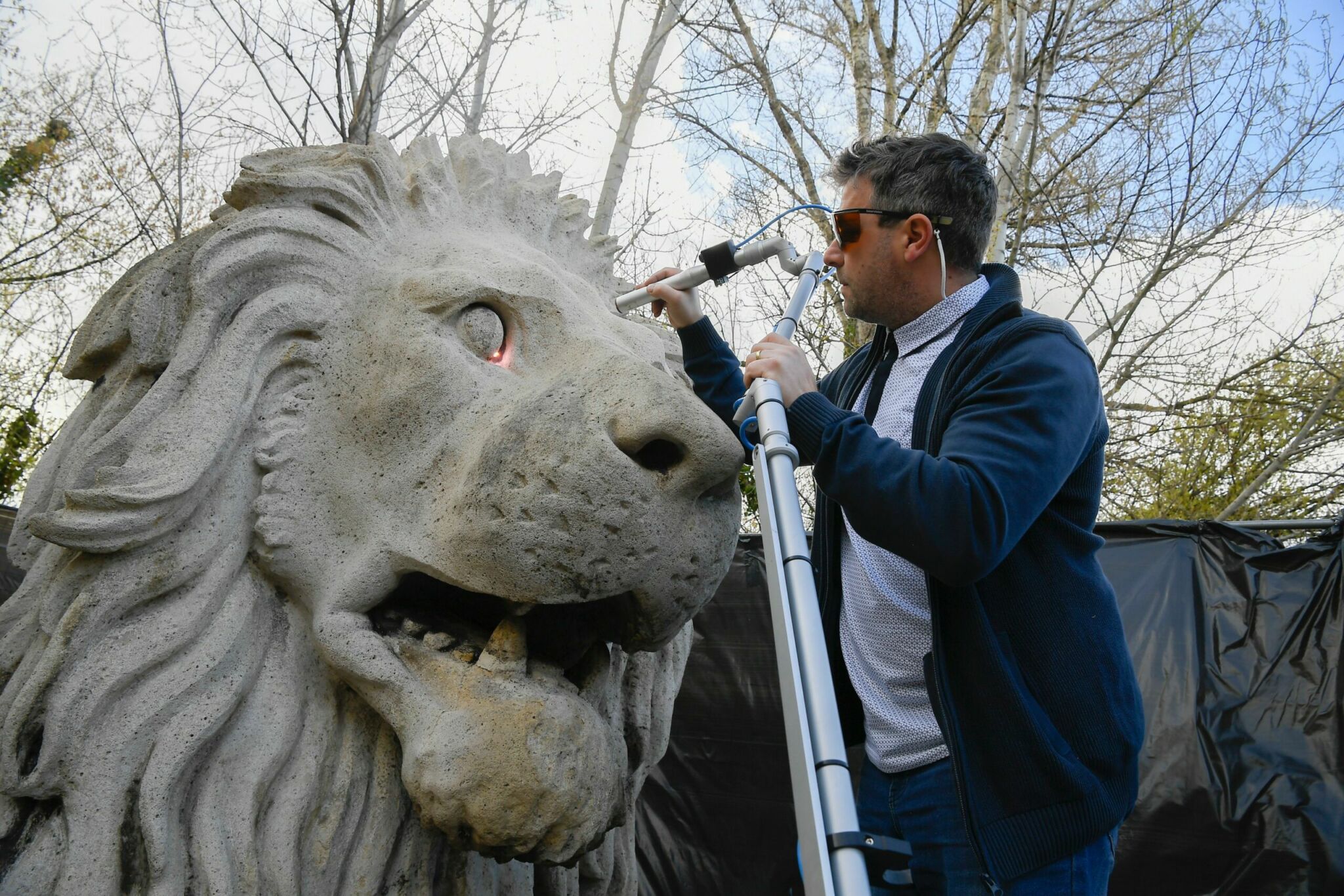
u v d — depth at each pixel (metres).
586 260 1.82
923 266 1.63
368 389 1.42
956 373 1.50
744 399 1.42
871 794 1.57
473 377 1.40
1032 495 1.30
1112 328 6.53
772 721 3.48
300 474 1.40
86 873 1.20
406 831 1.38
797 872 3.32
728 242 1.76
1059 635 1.38
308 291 1.46
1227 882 2.81
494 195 1.72
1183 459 7.46
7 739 1.24
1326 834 2.75
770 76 6.89
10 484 5.81
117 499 1.26
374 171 1.58
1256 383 7.12
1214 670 2.98
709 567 1.29
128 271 1.59
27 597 1.40
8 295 7.47
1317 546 2.99
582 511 1.22
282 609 1.40
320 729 1.36
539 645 1.42
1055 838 1.29
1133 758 1.37
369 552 1.35
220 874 1.23
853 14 6.89
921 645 1.49
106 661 1.27
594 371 1.33
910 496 1.26
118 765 1.24
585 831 1.25
